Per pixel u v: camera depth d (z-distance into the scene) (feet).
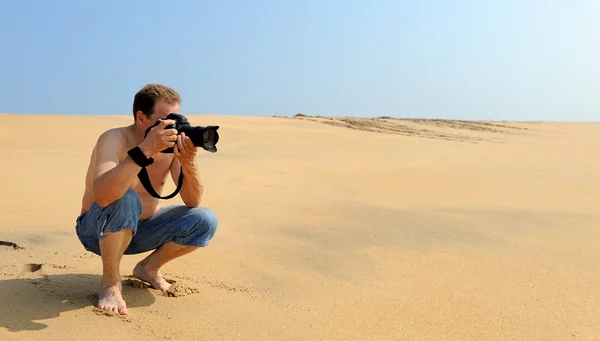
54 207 16.72
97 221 8.88
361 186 23.80
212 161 30.12
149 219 9.95
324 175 26.66
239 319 9.23
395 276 12.12
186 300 9.88
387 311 10.05
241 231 15.35
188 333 8.50
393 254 13.80
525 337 9.16
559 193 23.94
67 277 10.48
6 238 13.07
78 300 9.31
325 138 46.03
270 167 28.66
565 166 33.81
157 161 9.77
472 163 33.94
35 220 15.01
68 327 8.27
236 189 21.79
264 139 42.57
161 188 10.09
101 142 9.03
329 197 20.90
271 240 14.60
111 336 8.13
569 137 66.03
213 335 8.52
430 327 9.42
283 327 9.05
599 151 46.57
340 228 16.22
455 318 9.86
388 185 24.35
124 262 11.94
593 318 10.06
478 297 10.97
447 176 27.55
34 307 8.87
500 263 13.30
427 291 11.22
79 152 30.09
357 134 51.01
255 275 11.71
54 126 40.55
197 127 8.81
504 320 9.84
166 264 12.04
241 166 28.58
